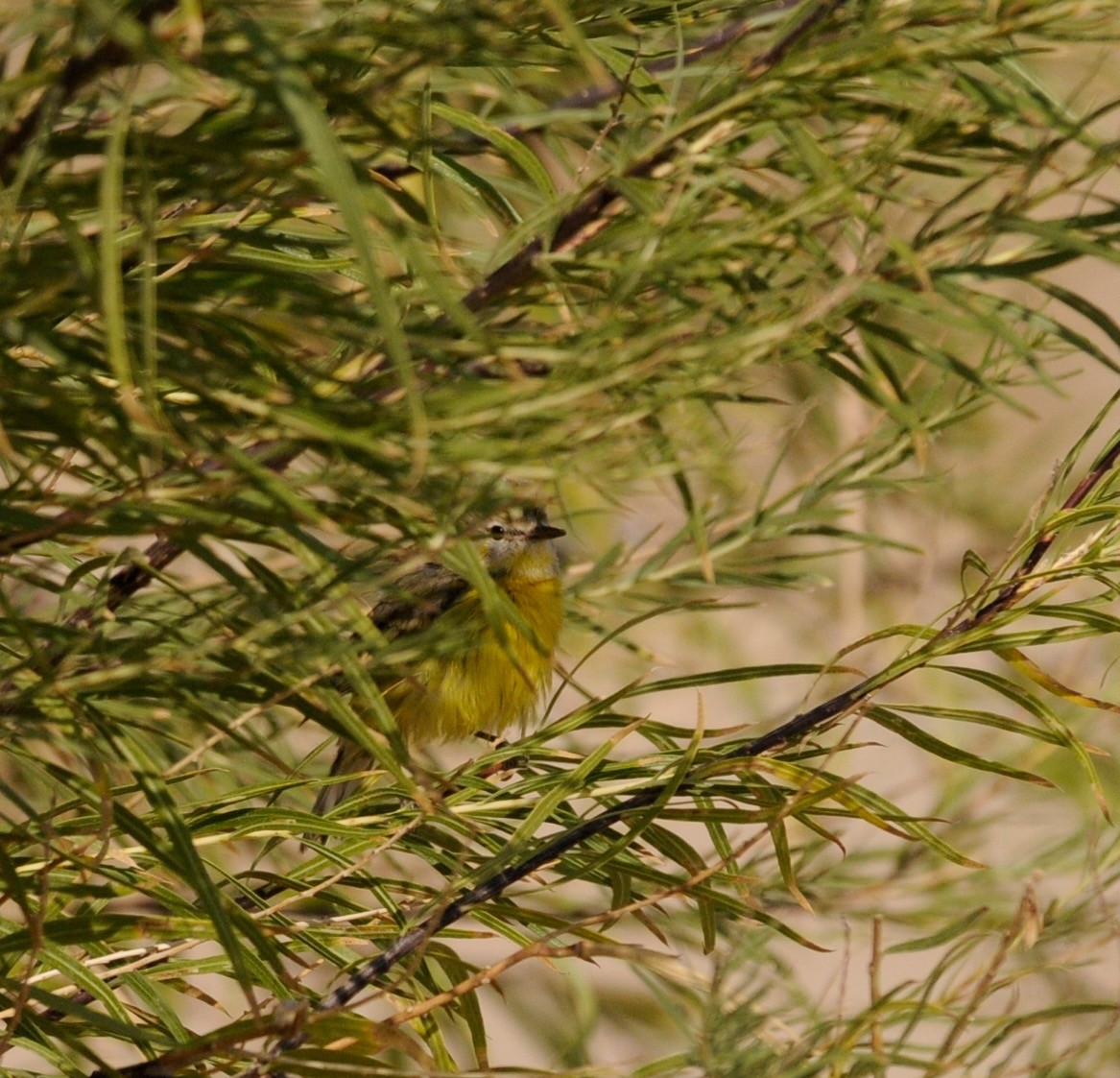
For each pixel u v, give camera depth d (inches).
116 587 205.6
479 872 193.9
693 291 164.2
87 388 150.6
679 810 193.0
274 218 169.9
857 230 167.5
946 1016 186.2
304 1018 156.8
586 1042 271.6
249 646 147.0
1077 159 171.9
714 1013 180.5
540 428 137.1
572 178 194.4
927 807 370.3
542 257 159.6
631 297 157.9
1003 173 160.6
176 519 153.1
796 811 190.2
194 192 142.9
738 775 207.3
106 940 177.2
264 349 145.3
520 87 225.9
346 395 157.8
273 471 148.5
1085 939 221.0
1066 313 483.8
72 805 181.2
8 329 134.0
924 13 151.4
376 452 133.8
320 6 134.3
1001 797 344.8
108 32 122.6
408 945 191.8
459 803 212.1
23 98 142.0
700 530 146.9
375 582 148.0
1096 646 401.4
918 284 150.8
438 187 252.2
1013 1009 180.1
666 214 150.7
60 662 161.0
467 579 148.2
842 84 158.2
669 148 166.6
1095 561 203.5
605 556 245.4
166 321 143.9
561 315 173.5
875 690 207.2
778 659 453.4
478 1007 194.5
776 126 156.5
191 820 197.3
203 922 172.6
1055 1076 224.1
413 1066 222.2
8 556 152.9
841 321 155.7
